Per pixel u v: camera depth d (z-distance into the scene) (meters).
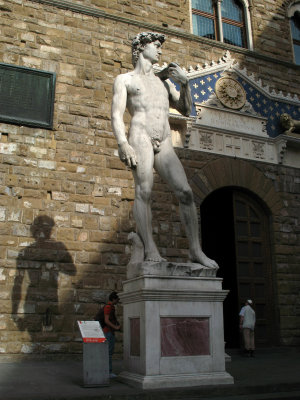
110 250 12.13
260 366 9.24
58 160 12.21
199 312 6.55
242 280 13.88
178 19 15.48
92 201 12.29
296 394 6.18
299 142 15.30
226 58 15.39
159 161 7.34
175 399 5.68
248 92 15.51
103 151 12.82
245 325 12.08
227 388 6.04
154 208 13.05
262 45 16.77
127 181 12.87
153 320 6.21
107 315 7.70
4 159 11.64
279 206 14.74
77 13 13.69
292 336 13.63
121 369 8.80
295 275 14.31
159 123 7.35
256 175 14.65
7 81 12.23
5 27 12.66
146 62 7.70
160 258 6.76
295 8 18.25
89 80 13.26
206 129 14.29
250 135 14.88
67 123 12.61
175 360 6.21
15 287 10.88
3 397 5.25
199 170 13.85
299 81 16.94
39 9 13.20
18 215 11.38
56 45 13.12
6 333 10.53
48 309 11.06
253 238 14.48
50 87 12.64
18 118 12.01
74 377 7.40
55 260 11.45
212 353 6.48
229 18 16.91
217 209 16.30
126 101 7.50
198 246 7.15
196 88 14.61
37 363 10.04
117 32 14.09
